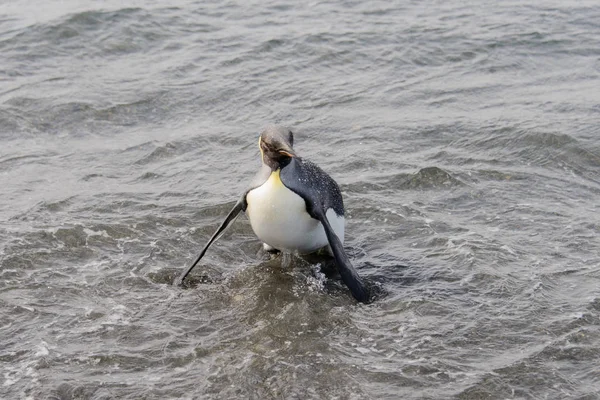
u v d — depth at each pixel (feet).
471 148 49.14
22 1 71.56
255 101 56.75
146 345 32.24
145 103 56.18
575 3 71.67
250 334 32.91
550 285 35.73
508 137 49.75
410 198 43.73
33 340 32.37
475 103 55.52
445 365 30.81
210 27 67.77
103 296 35.55
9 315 34.01
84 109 55.01
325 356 31.40
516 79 59.21
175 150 50.06
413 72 60.70
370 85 58.70
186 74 60.29
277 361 31.12
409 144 49.98
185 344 32.32
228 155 49.39
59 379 30.14
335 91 57.82
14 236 39.63
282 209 34.50
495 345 31.99
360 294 34.83
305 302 34.99
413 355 31.42
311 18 69.36
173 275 37.29
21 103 55.31
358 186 44.75
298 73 60.70
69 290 35.88
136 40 65.00
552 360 30.96
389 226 41.19
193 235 40.57
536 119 51.83
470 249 38.50
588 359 31.01
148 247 39.42
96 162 48.65
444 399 29.01
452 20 68.49
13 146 50.72
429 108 55.06
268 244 37.09
